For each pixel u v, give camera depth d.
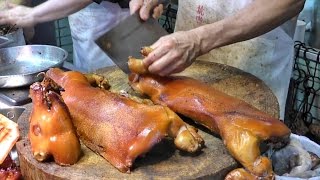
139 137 0.80
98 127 0.85
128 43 1.10
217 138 0.90
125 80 1.15
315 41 1.83
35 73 1.23
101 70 1.21
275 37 1.32
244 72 1.18
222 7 1.31
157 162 0.83
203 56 1.40
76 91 0.93
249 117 0.85
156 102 0.99
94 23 1.83
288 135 0.85
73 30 1.94
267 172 0.78
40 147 0.81
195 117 0.92
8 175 0.91
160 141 0.84
